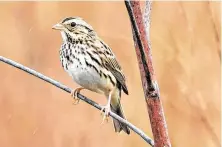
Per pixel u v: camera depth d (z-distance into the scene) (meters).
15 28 16.52
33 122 14.32
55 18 16.67
